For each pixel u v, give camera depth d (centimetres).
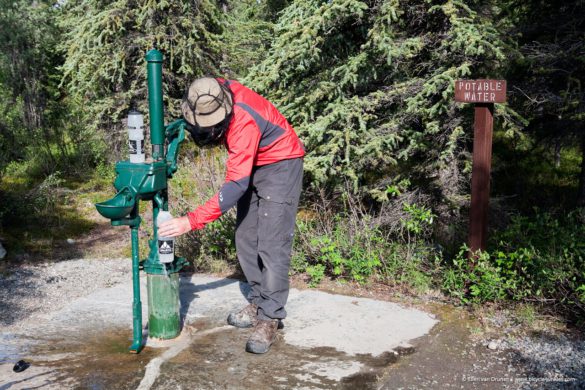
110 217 280
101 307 389
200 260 487
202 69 1022
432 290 419
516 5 674
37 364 297
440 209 541
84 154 1038
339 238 468
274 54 554
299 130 535
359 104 524
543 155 843
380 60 535
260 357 306
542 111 639
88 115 1030
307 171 539
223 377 283
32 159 998
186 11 970
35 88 1196
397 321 361
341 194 566
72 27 1166
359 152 503
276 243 309
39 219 725
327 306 387
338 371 290
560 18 636
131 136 287
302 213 606
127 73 1023
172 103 1003
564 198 735
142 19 932
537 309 377
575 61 611
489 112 377
